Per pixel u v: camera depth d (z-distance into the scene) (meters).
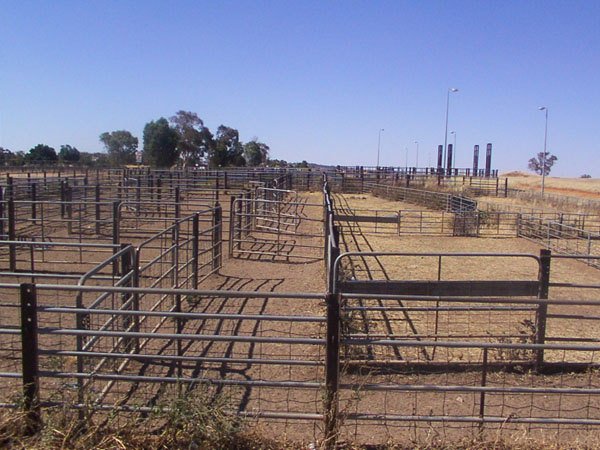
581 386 6.84
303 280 13.05
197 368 7.18
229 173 39.50
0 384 6.20
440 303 9.67
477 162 68.25
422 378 7.01
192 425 4.88
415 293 7.98
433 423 5.69
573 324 9.70
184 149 84.62
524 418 5.16
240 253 16.05
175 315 5.01
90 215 21.59
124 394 6.18
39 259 14.33
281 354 7.76
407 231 24.44
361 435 5.39
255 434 5.00
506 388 5.17
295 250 17.12
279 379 6.85
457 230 24.53
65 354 5.14
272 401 6.12
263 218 19.11
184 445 4.86
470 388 5.18
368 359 7.59
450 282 7.91
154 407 5.14
